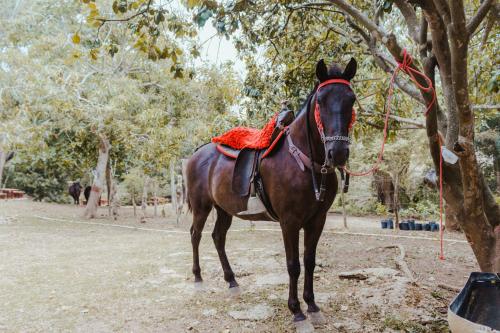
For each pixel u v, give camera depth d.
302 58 5.94
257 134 3.84
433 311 3.55
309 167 3.12
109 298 4.12
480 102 6.46
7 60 11.29
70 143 13.98
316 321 3.36
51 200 22.00
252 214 3.63
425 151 10.36
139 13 3.91
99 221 12.54
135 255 6.31
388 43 2.71
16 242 7.89
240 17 4.38
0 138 12.34
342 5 3.29
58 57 12.14
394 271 4.62
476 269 5.21
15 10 14.67
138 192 16.88
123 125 11.20
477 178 2.73
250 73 5.88
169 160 11.79
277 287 4.33
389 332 3.18
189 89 12.23
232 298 4.05
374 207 15.56
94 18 3.87
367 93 6.96
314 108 3.07
